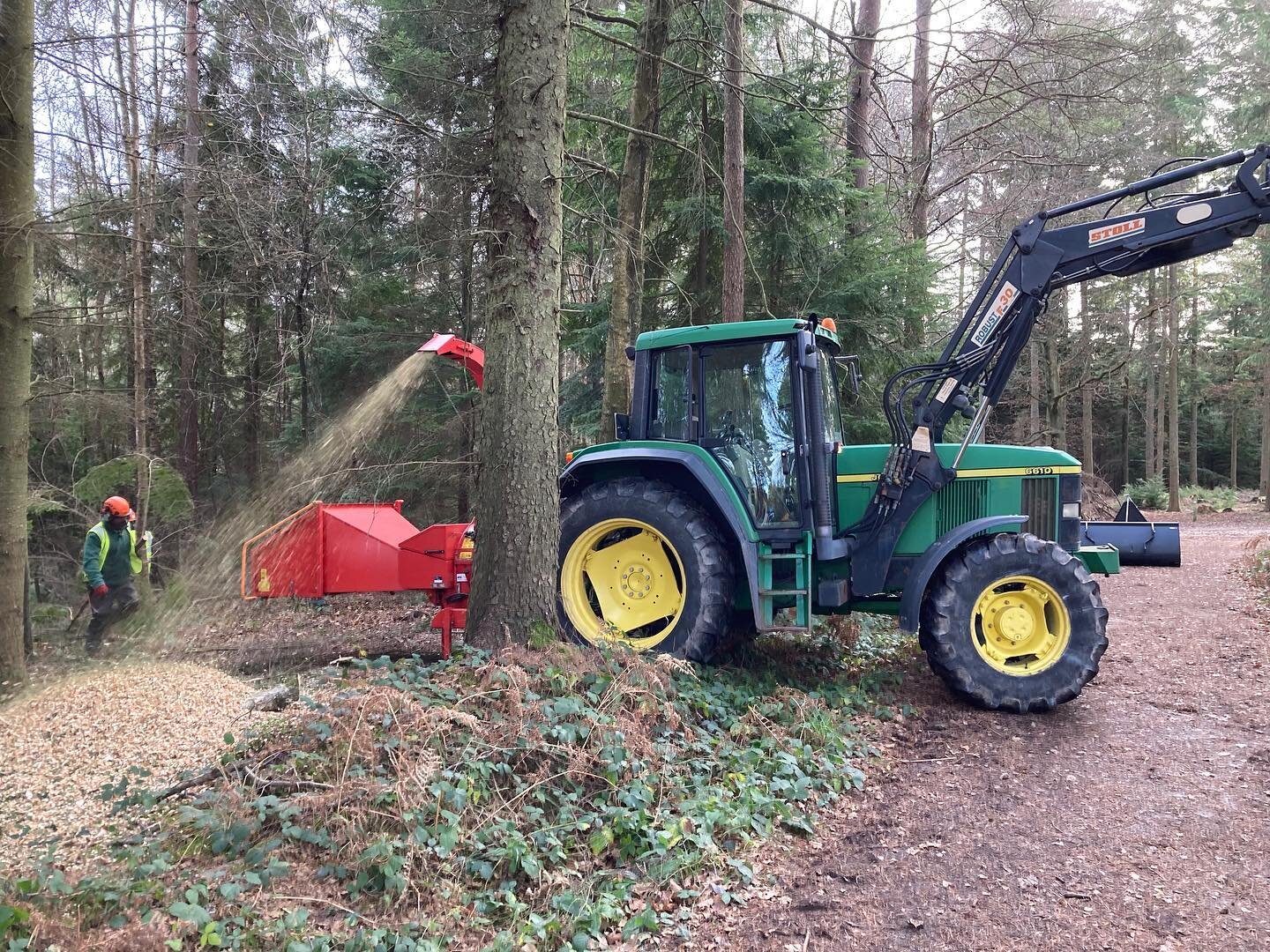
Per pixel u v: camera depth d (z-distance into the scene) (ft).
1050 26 35.78
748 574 16.80
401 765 10.34
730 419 18.04
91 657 22.84
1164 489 95.40
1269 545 37.93
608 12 29.45
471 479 32.24
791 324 17.52
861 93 37.22
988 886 9.87
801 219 36.47
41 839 10.06
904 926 9.11
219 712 14.94
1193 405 106.83
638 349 19.01
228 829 9.61
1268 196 16.48
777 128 35.19
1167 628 23.67
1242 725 15.15
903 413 19.08
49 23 21.62
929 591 17.19
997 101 45.34
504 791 10.95
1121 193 17.31
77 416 32.58
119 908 8.19
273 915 8.43
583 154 34.99
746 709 15.20
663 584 18.08
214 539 37.96
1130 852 10.50
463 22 26.61
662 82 32.42
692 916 9.45
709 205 33.83
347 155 38.22
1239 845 10.54
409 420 40.63
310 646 23.07
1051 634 16.65
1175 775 12.94
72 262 26.91
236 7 27.84
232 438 50.70
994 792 12.60
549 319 15.53
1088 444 83.82
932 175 53.36
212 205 32.27
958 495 18.19
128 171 29.78
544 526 15.29
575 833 10.57
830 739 14.10
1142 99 39.58
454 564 20.42
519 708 11.90
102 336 33.65
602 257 35.78
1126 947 8.50
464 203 33.78
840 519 18.37
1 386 18.60
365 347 42.93
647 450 18.10
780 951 8.73
